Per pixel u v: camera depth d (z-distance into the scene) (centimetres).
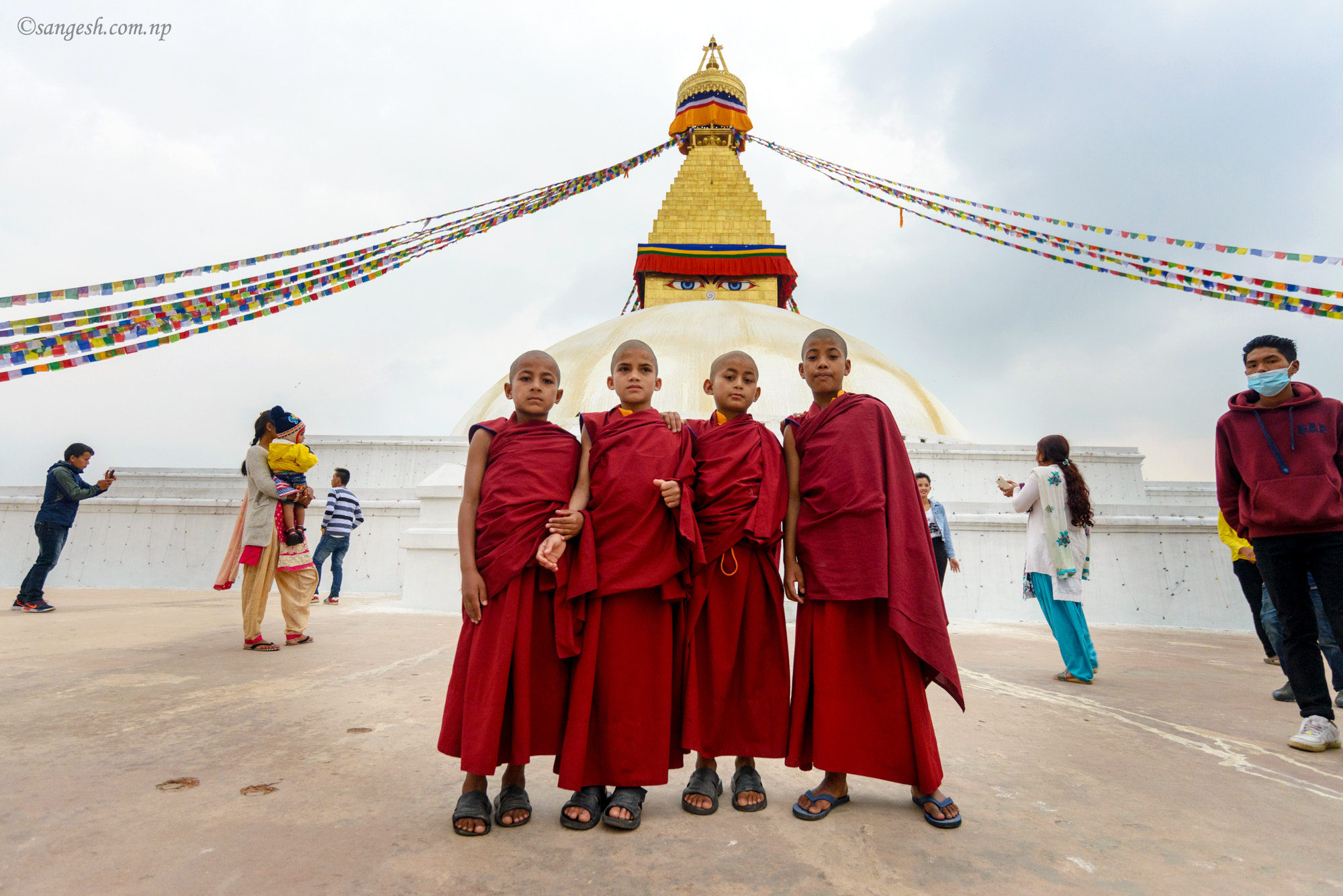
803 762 250
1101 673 519
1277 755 313
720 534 258
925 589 245
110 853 191
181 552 1017
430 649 525
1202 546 869
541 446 252
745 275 2184
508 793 230
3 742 288
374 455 1276
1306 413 345
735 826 227
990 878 190
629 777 228
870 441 261
